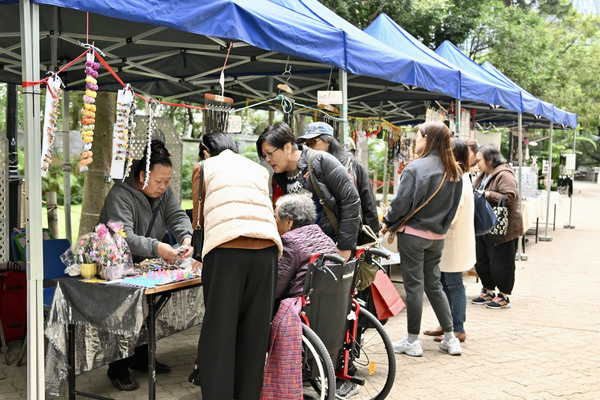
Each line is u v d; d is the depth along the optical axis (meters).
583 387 4.38
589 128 34.47
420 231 4.69
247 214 3.14
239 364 3.19
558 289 7.97
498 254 6.71
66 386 4.17
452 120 8.17
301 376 3.25
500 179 6.57
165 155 4.00
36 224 3.15
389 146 9.10
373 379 4.42
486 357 5.02
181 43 5.09
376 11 15.95
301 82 7.82
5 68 6.34
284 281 3.45
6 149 5.22
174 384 4.30
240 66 6.62
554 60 26.42
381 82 7.78
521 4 31.06
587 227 15.66
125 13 3.24
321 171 4.08
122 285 3.40
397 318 6.23
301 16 4.90
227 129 4.75
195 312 4.32
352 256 4.23
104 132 8.16
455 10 18.02
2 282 5.00
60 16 4.67
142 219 4.02
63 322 3.54
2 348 4.90
